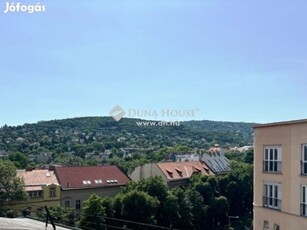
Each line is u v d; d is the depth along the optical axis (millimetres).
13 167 58844
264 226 25094
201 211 74875
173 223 62156
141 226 55656
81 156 159000
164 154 139125
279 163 23984
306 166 22000
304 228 21891
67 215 44750
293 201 22750
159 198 61219
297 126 22578
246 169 94812
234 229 78688
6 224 19078
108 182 76250
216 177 87375
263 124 25375
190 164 102875
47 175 69438
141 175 91438
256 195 25875
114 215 54875
